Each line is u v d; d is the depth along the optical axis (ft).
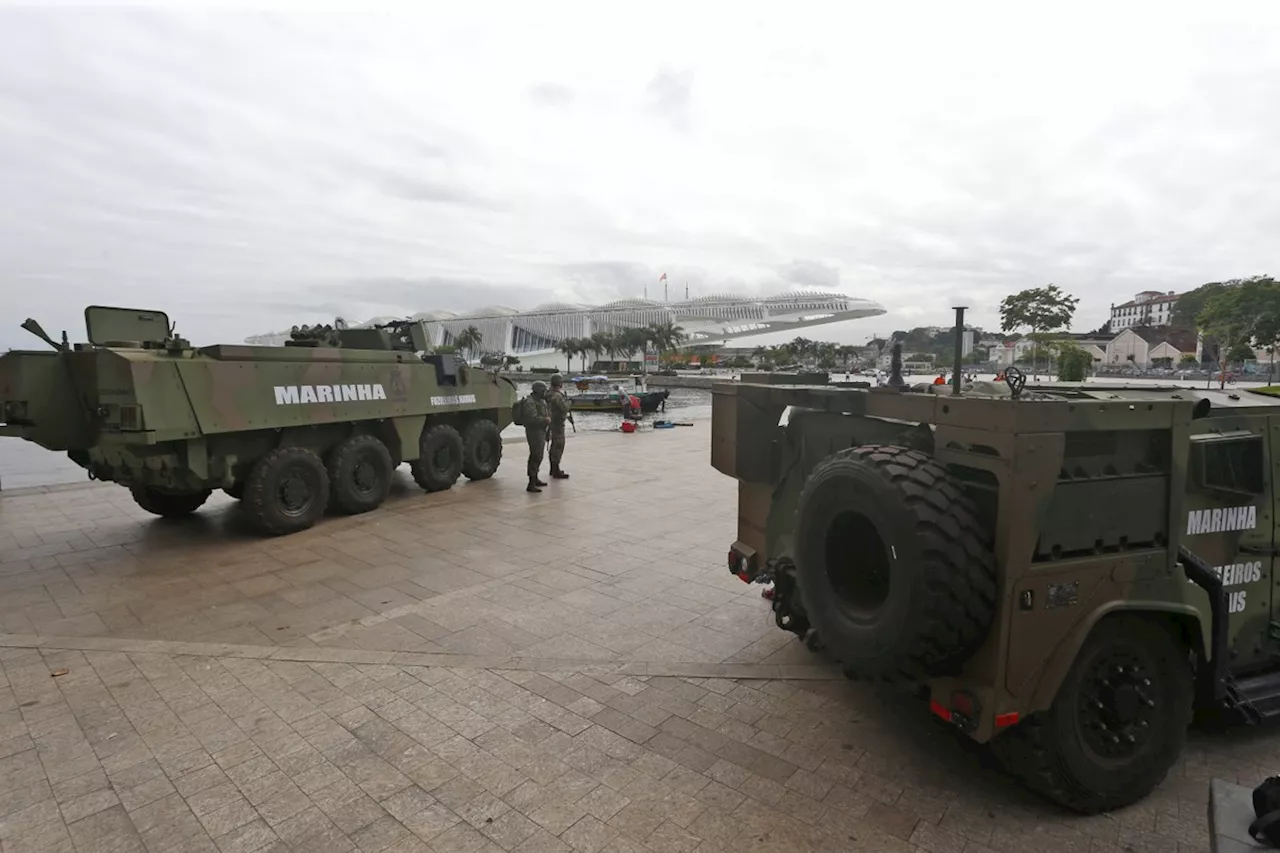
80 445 23.81
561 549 22.52
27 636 15.48
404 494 31.60
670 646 14.92
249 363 23.70
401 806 9.60
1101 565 8.93
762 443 13.99
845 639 9.42
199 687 13.11
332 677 13.51
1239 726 11.80
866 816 9.33
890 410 10.32
